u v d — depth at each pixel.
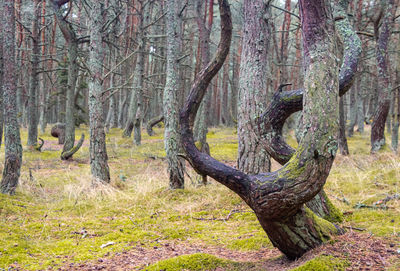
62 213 5.45
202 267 2.88
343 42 2.94
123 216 5.24
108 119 22.31
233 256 3.32
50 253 3.60
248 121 5.45
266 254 3.23
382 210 4.27
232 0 15.93
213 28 19.83
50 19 16.67
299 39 13.70
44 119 20.80
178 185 6.49
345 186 5.86
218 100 36.56
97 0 7.31
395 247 2.66
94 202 6.13
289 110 2.75
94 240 4.10
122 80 19.91
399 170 6.13
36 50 12.82
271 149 2.84
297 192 2.16
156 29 19.08
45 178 8.17
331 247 2.62
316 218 2.80
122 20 17.56
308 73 2.26
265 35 5.52
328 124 2.16
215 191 6.12
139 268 3.06
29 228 4.56
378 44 9.91
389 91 9.73
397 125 10.11
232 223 4.65
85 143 16.20
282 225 2.49
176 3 6.74
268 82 12.35
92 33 7.27
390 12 9.67
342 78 2.72
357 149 12.14
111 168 9.68
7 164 6.14
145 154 12.60
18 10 13.94
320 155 2.12
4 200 5.65
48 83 25.73
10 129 6.11
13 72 6.07
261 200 2.28
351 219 3.94
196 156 2.52
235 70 31.39
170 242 3.97
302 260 2.55
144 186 6.88
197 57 13.55
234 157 11.51
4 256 3.40
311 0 2.17
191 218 4.98
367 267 2.30
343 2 3.07
